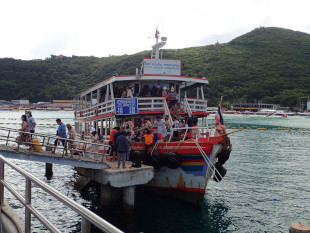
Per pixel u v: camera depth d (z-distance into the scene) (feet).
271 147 121.08
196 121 52.75
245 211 44.32
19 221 13.85
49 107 611.88
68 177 66.95
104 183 38.88
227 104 516.73
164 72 56.13
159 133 46.65
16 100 645.92
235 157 95.61
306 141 143.02
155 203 45.57
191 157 42.34
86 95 75.61
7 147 42.83
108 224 6.29
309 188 57.72
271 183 61.46
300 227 25.43
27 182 11.23
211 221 39.73
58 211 42.55
